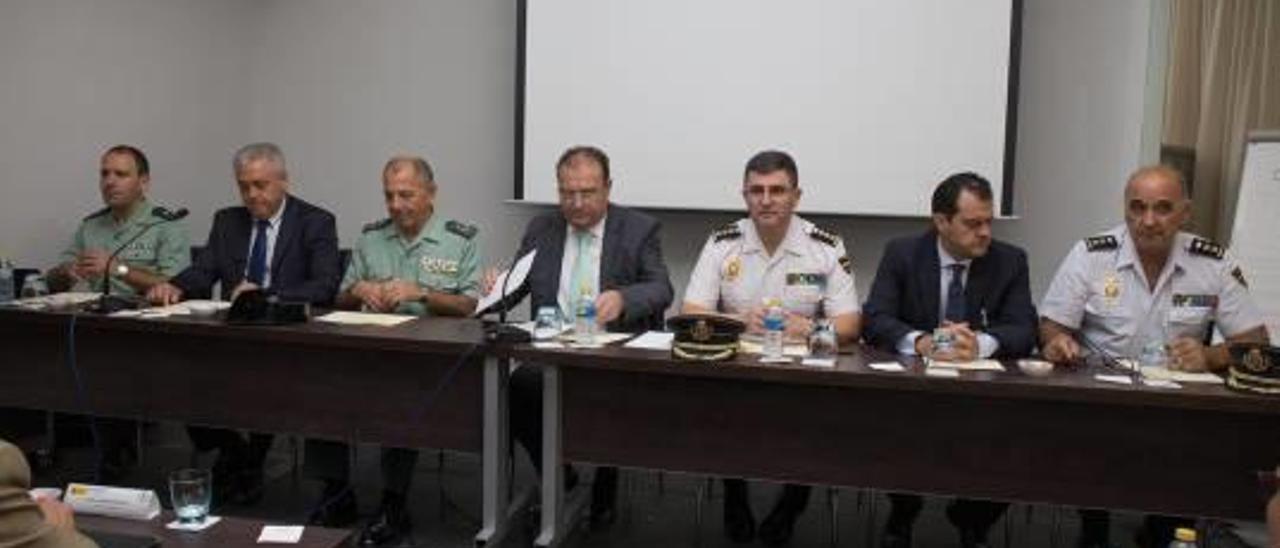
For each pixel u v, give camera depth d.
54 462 3.18
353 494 2.80
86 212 3.71
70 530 1.13
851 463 2.19
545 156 4.05
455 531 2.70
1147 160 3.49
